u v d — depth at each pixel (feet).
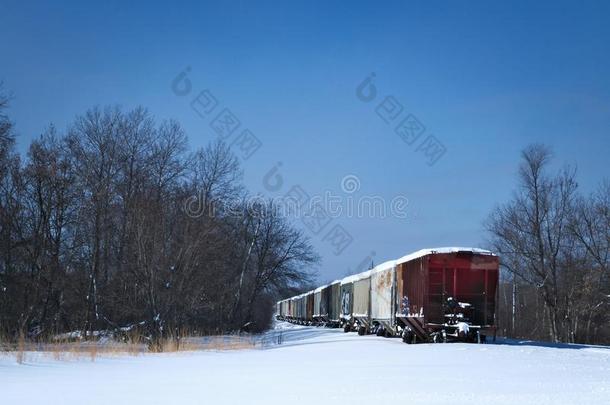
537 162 187.93
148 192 145.07
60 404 36.91
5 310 136.05
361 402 36.32
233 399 38.32
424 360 66.64
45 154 146.30
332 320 216.54
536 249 187.62
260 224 211.41
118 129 165.48
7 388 45.70
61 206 150.41
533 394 39.47
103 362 72.33
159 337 106.22
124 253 143.43
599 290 183.42
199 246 130.52
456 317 96.07
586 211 185.78
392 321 121.39
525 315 229.25
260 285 213.46
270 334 187.21
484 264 97.30
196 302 138.31
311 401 36.99
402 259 115.14
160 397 39.58
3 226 139.33
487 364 61.26
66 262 153.38
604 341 194.08
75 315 150.71
